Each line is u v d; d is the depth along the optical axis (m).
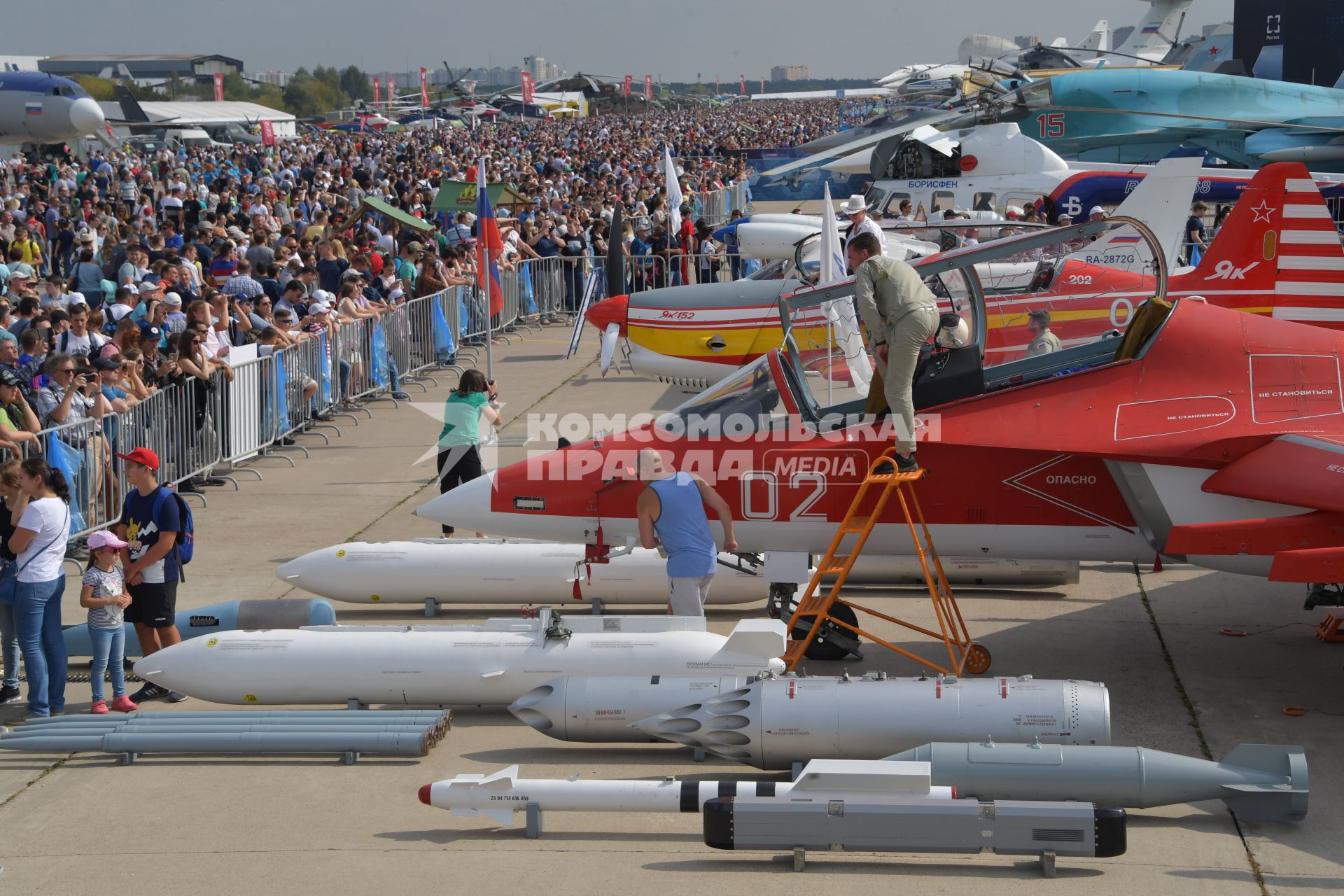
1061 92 39.03
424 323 28.56
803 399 11.77
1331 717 10.70
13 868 8.32
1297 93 39.16
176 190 45.38
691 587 11.34
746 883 8.01
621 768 9.97
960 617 11.71
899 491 10.94
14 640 11.42
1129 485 11.03
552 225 36.94
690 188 57.78
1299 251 16.94
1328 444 10.45
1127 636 12.87
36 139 73.31
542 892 7.90
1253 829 8.70
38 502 10.84
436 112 183.50
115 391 16.94
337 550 14.20
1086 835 7.94
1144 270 11.47
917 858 8.38
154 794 9.56
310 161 83.44
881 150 37.56
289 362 21.92
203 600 14.12
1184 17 80.94
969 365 11.33
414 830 8.89
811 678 9.95
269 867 8.29
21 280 21.77
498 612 14.29
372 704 11.15
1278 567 9.94
